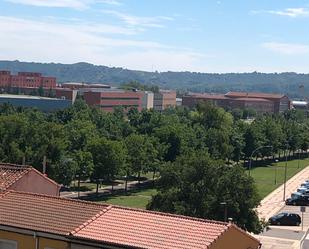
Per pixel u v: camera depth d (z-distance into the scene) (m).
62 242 28.97
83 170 94.88
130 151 109.44
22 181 42.00
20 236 30.05
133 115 168.62
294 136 172.50
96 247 28.05
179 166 62.34
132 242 27.50
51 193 45.03
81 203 32.59
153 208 62.22
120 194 103.00
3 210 31.95
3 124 89.88
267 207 95.75
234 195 60.06
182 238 27.77
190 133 130.38
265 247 65.62
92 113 162.88
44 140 89.31
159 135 122.31
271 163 166.75
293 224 80.75
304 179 135.00
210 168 61.06
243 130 152.88
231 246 29.56
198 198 60.44
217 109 184.00
